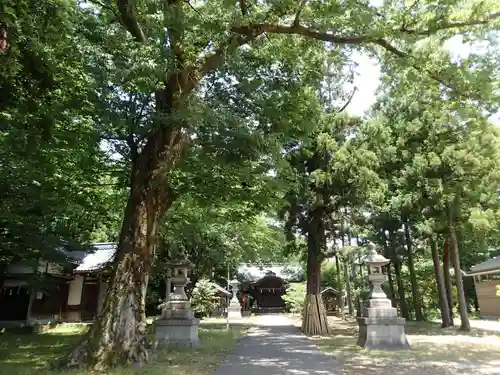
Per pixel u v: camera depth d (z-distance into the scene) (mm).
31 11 5727
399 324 11727
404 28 9750
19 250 14141
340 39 10250
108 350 8297
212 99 9820
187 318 12336
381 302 12094
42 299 21156
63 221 17172
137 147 11172
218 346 12305
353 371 8219
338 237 18562
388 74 12258
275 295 42438
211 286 28438
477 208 16938
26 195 12289
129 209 9688
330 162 15867
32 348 12102
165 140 9906
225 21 8977
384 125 17172
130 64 7723
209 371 8242
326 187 16141
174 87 9602
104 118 8930
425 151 17031
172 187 11727
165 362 9281
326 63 13680
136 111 9492
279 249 34656
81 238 20016
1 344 12789
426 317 25453
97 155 12625
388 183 17984
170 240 18375
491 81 10031
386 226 21172
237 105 10523
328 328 16547
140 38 8742
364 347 11656
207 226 20797
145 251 9336
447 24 9461
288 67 12000
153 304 28391
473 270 27703
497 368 8500
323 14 9219
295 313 35250
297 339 14484
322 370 8320
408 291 26719
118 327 8570
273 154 9523
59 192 13219
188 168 11672
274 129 10945
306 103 12914
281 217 17656
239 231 24500
